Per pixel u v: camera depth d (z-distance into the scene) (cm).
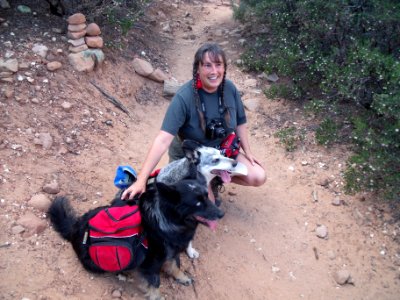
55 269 173
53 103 264
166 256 167
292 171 267
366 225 230
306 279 203
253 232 225
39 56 283
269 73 357
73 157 240
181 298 183
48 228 189
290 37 351
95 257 164
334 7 300
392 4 294
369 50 273
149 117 310
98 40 309
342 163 266
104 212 169
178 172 185
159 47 402
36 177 213
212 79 182
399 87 246
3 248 173
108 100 298
